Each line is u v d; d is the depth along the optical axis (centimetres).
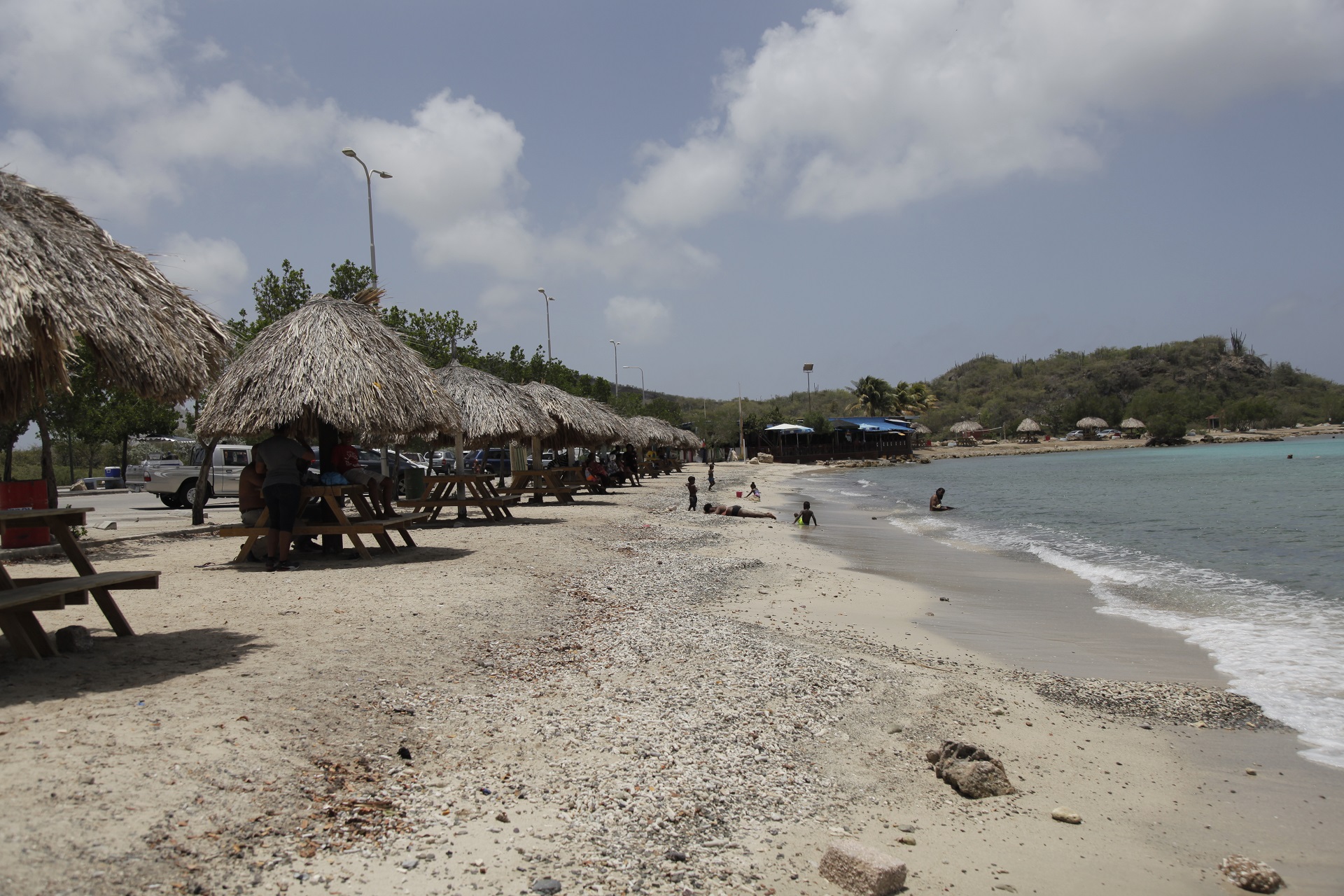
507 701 523
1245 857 390
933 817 417
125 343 531
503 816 368
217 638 616
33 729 400
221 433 1020
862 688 617
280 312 2372
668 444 5141
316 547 1170
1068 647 820
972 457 10138
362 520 1124
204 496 1631
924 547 1720
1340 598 1068
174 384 580
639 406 6538
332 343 1054
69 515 583
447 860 328
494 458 3419
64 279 506
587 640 710
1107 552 1596
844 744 503
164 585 869
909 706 585
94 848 300
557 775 418
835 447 8206
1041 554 1576
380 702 492
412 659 588
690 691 576
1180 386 14388
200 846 313
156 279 616
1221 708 618
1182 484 3559
